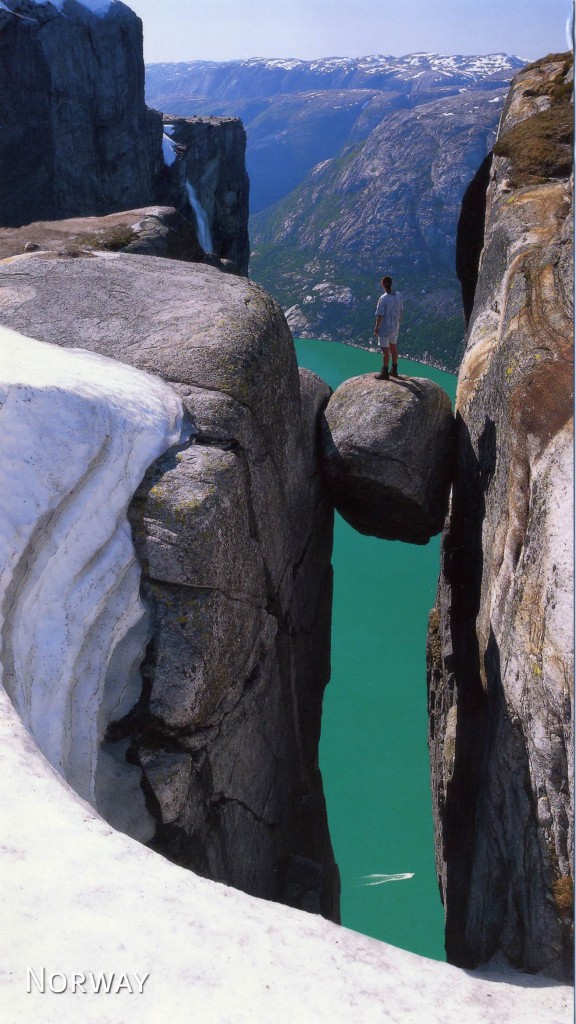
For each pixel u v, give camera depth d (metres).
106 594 7.13
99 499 7.25
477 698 10.68
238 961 3.78
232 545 8.21
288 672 10.89
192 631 7.46
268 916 4.18
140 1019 3.36
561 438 7.89
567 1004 4.45
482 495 11.23
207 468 8.03
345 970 4.00
